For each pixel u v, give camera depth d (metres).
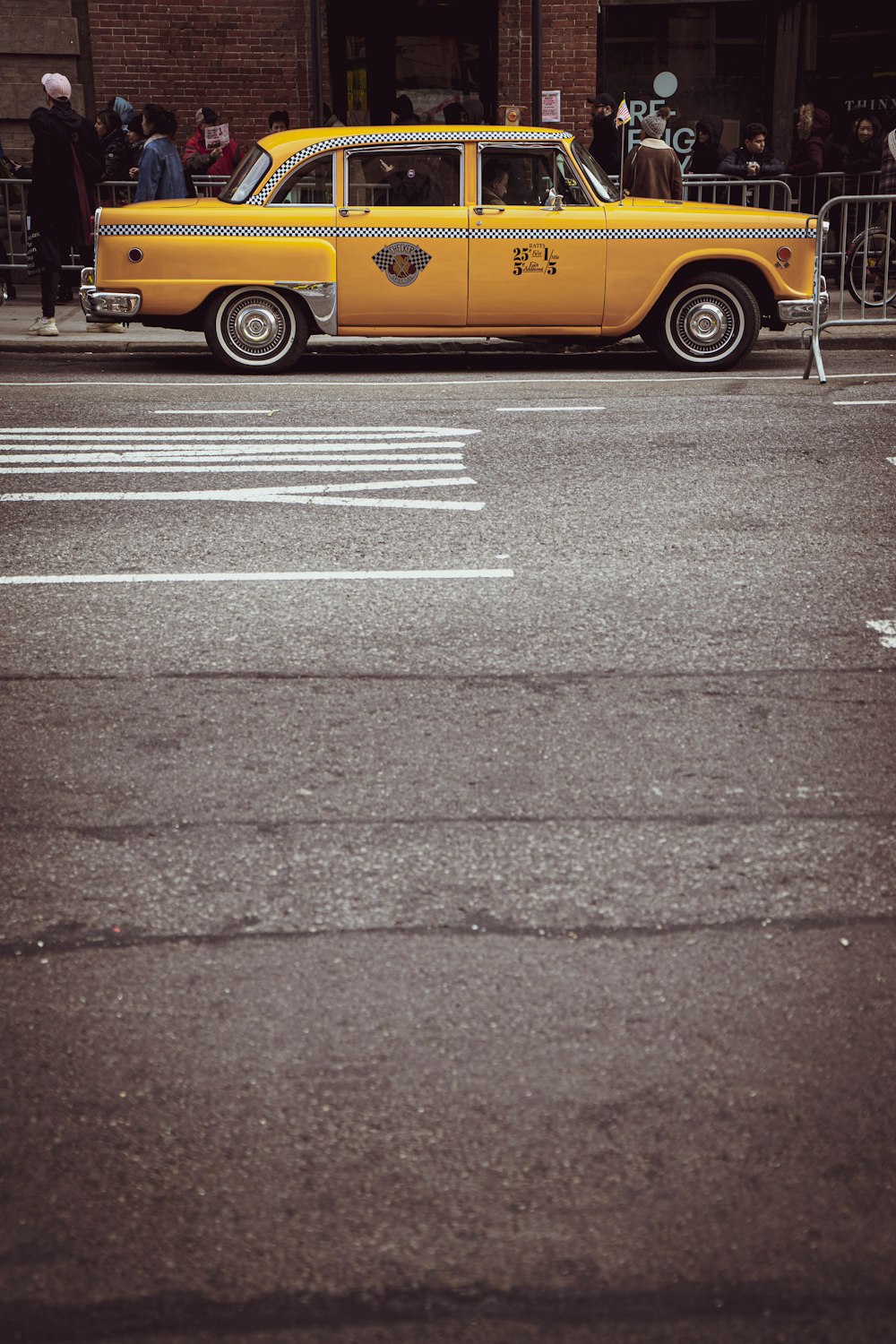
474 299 11.58
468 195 11.47
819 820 4.09
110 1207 2.61
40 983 3.33
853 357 12.68
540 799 4.22
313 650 5.45
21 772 4.44
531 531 7.00
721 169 15.55
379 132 11.41
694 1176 2.67
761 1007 3.21
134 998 3.26
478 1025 3.14
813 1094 2.90
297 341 11.84
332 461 8.47
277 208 11.47
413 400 10.55
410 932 3.52
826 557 6.57
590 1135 2.79
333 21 18.06
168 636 5.62
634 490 7.77
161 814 4.15
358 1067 3.00
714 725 4.75
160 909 3.64
